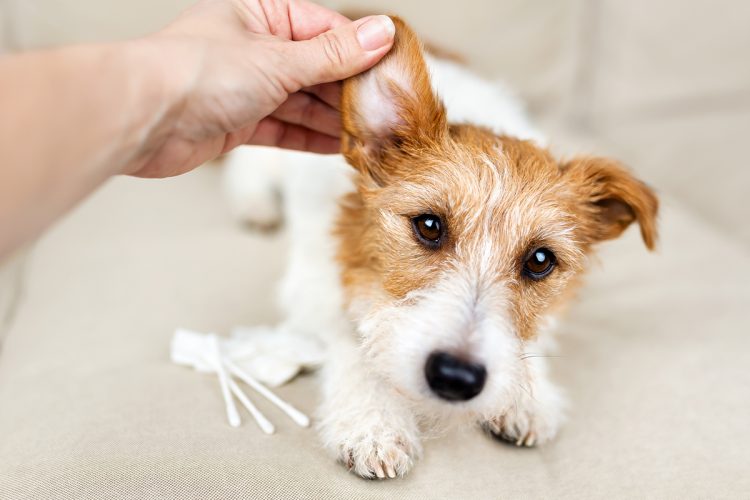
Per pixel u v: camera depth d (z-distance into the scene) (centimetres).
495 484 40
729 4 82
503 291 42
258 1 42
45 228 33
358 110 43
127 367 45
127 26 69
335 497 38
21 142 32
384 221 44
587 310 54
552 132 78
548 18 80
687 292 56
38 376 45
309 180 53
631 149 84
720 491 40
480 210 43
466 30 78
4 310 52
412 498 38
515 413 42
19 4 68
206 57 38
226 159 70
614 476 41
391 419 41
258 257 58
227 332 50
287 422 42
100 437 40
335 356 44
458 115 51
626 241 62
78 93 33
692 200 77
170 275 54
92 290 52
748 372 48
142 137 36
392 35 41
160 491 37
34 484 38
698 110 85
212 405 42
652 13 83
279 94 40
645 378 48
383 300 43
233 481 38
